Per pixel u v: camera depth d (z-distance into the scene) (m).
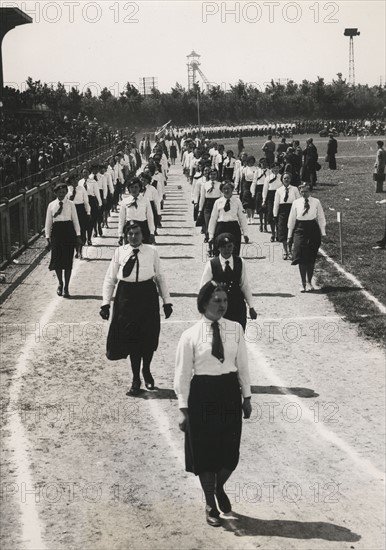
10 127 34.81
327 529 5.39
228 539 5.28
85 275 14.44
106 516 5.60
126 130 61.31
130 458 6.54
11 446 6.80
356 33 68.81
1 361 9.19
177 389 5.51
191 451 5.52
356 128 76.81
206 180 17.78
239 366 5.61
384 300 11.77
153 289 8.07
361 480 6.11
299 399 7.85
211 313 5.53
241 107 78.94
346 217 20.66
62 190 12.34
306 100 83.12
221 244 7.80
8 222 15.62
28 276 14.49
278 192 15.42
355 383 8.30
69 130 40.72
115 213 24.88
